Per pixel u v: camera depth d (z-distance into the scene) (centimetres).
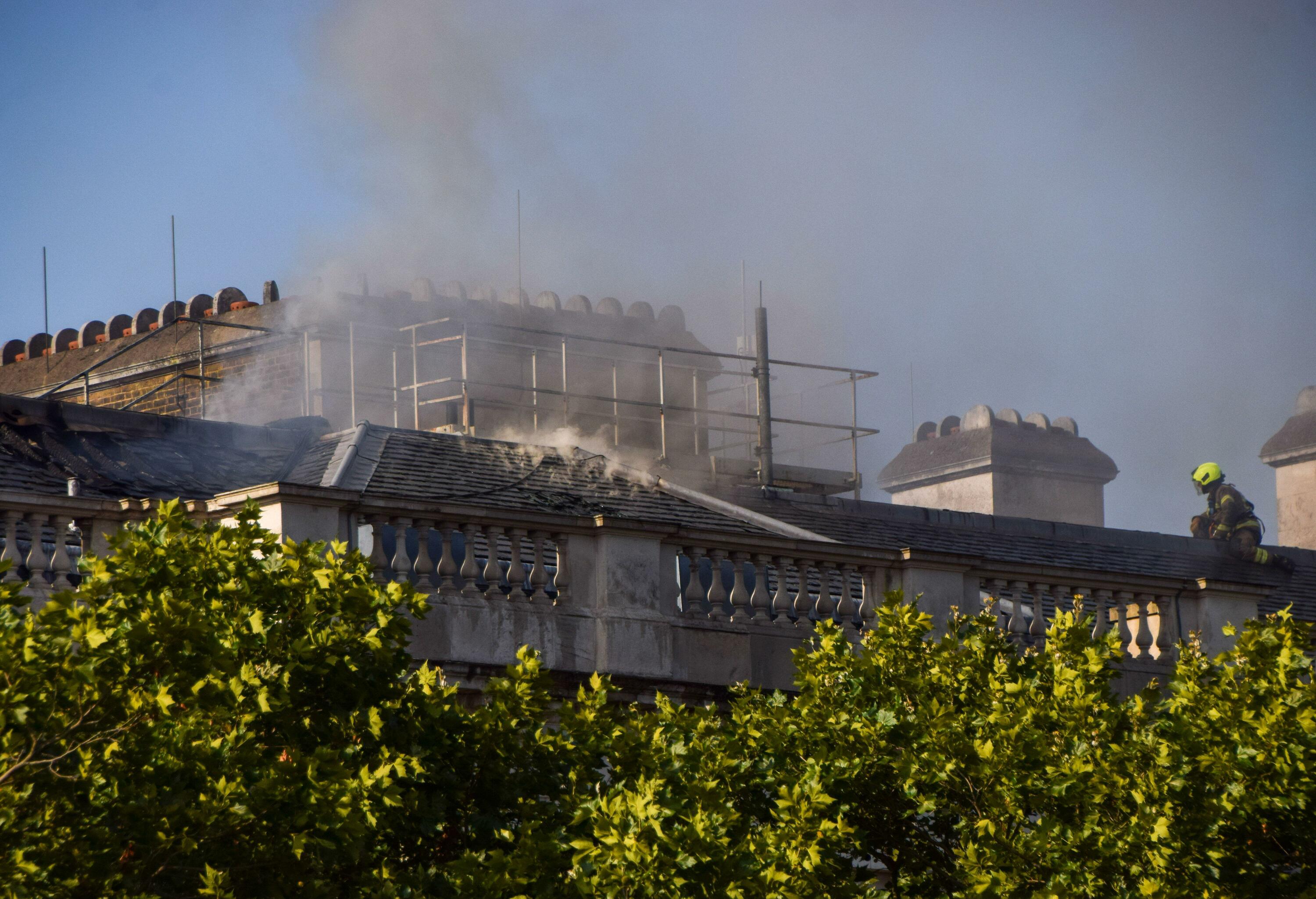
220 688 2025
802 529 4731
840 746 2623
